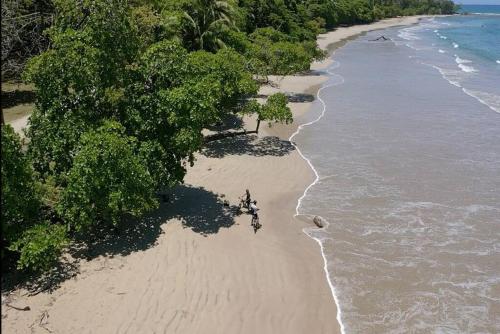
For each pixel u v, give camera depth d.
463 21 187.50
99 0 19.48
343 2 138.75
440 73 60.28
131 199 18.50
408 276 18.91
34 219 17.94
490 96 47.56
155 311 15.71
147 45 37.97
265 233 21.28
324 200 25.05
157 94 20.72
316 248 20.58
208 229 20.95
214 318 15.68
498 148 32.94
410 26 151.25
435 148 32.84
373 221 23.06
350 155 31.34
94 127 19.67
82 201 17.62
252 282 17.75
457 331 16.03
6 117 32.25
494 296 17.84
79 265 17.78
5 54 36.12
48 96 19.19
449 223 23.02
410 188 26.67
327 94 48.09
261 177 27.25
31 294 16.08
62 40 19.22
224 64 32.81
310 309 16.67
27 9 39.72
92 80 19.36
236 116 37.72
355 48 88.25
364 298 17.50
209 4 46.91
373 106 43.44
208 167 27.88
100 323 15.02
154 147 20.34
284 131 35.84
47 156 19.31
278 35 65.19
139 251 18.89
